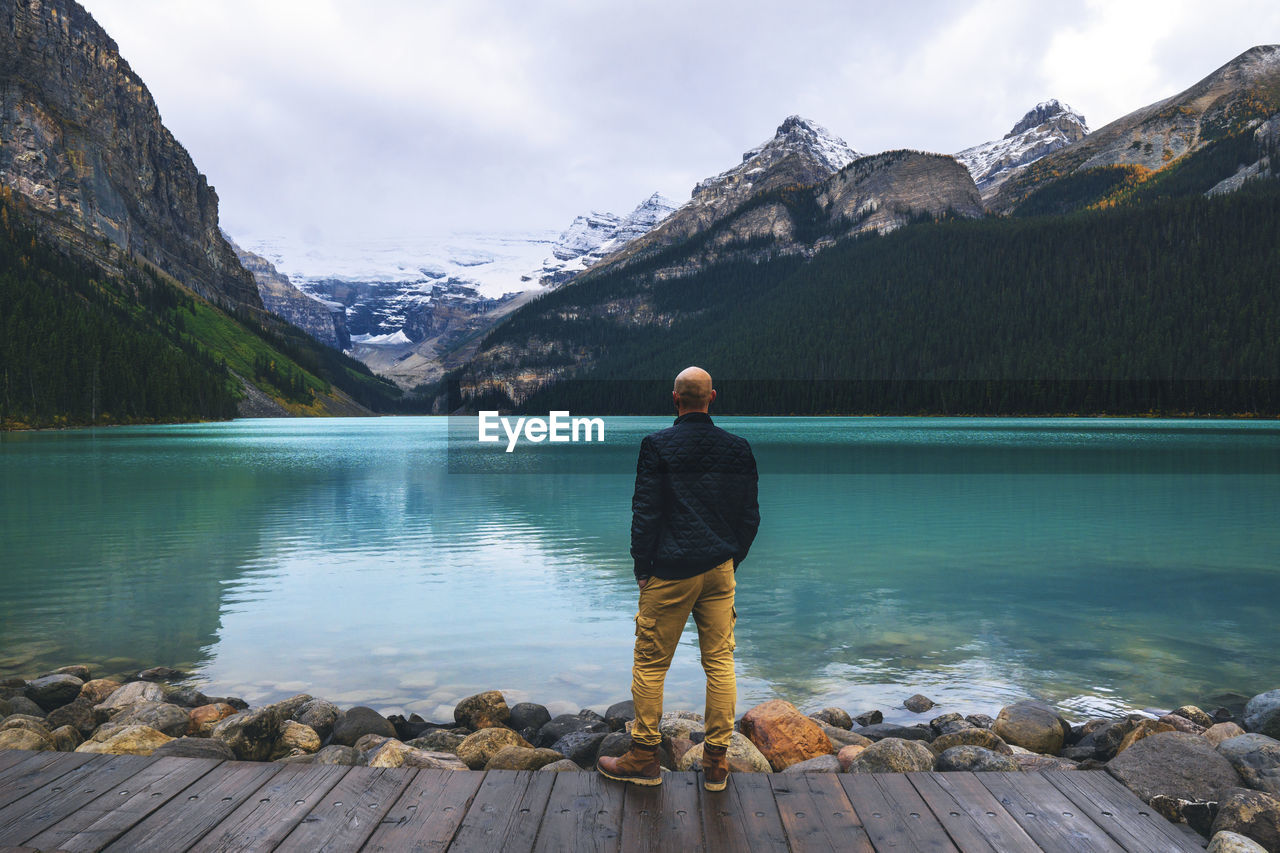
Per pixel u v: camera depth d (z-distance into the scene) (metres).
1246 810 3.83
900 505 21.77
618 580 11.84
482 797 3.84
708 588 3.98
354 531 17.12
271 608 10.05
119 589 11.16
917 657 8.01
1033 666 7.72
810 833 3.49
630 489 27.28
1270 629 9.02
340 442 72.75
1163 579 11.75
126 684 6.80
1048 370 147.50
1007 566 12.92
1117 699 6.87
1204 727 5.89
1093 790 4.00
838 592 10.94
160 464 41.00
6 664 7.79
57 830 3.37
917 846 3.36
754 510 4.02
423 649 8.30
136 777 4.00
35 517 19.64
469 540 15.80
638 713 4.04
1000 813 3.71
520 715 6.32
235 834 3.38
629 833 3.47
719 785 3.94
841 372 176.88
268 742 5.59
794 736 5.44
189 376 145.50
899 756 4.79
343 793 3.85
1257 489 26.09
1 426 100.44
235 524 18.23
